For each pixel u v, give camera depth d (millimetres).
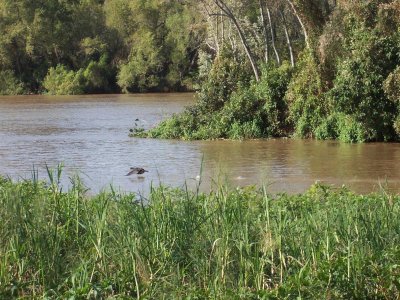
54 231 10016
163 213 10266
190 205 10469
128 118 47656
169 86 86375
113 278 9445
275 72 34531
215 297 8852
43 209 10414
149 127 40406
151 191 12312
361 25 30469
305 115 33000
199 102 35969
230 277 9438
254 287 9375
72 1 89938
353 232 10016
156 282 9320
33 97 79938
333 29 31406
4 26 87812
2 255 9688
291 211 11820
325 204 12406
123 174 23047
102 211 10328
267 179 21281
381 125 30438
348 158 25844
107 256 9836
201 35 79938
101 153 28828
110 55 89562
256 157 26656
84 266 9359
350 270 9195
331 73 32281
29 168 24859
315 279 9023
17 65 89188
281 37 47562
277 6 41062
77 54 90125
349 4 30547
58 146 31562
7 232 10039
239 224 9805
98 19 90562
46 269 9609
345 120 31328
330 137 32281
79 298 8867
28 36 87188
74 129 40188
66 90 84938
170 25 84688
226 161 25641
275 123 33938
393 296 9094
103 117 48969
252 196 13086
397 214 10930
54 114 52719
